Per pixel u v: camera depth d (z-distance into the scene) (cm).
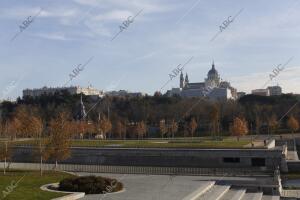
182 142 7231
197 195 2684
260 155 4878
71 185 2712
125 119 11594
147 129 11162
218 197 2838
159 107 12206
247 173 4191
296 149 8375
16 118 9581
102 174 3941
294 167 4700
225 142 7144
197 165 5066
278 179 3472
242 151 4947
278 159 4809
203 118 11638
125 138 10131
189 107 11794
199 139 8900
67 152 4050
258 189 3356
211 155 5044
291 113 12144
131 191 2766
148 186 3019
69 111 11562
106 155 5384
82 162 5434
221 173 4175
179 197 2522
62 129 4075
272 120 10638
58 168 4594
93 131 10131
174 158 5153
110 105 12681
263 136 10362
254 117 11812
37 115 11100
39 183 3023
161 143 6825
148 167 4888
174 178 3578
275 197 3180
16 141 7256
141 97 14350
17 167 4662
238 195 3020
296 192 3450
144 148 5359
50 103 12838
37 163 5306
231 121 11525
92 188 2683
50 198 2352
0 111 11500
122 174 3966
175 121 11081
